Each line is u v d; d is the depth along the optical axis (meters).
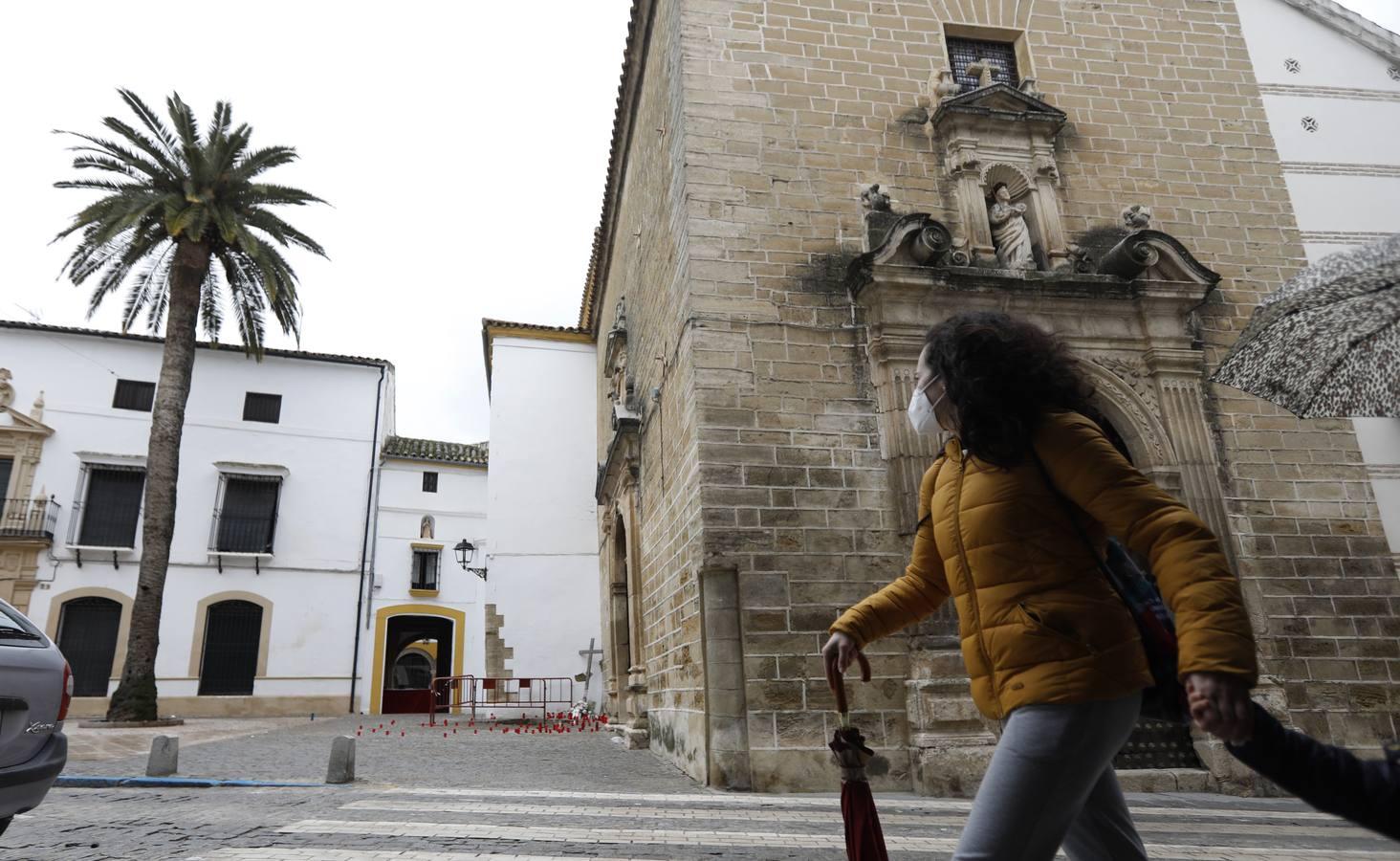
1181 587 1.58
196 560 24.50
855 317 9.30
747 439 8.66
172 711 23.16
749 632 8.05
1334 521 9.55
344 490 26.66
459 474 30.16
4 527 22.80
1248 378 2.50
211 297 20.91
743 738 7.75
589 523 21.27
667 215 10.90
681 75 9.93
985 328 2.08
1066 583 1.87
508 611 20.38
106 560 23.61
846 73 10.37
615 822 5.69
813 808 6.44
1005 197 10.12
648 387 12.51
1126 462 1.81
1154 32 11.60
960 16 11.06
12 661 4.53
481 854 4.56
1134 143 10.98
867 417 8.95
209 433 25.56
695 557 8.61
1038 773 1.78
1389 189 11.35
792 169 9.80
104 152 18.62
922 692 7.88
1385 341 2.24
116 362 25.06
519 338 22.44
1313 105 11.65
